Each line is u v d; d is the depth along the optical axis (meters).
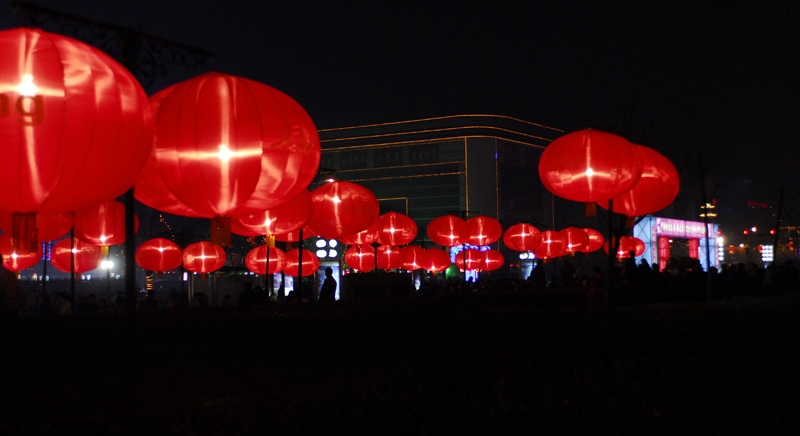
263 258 18.66
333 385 5.86
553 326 8.23
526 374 7.06
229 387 6.05
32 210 4.36
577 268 55.47
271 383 6.18
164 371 6.86
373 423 5.15
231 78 5.86
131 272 4.84
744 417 5.73
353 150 117.06
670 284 20.00
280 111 5.87
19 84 4.00
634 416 5.63
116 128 4.30
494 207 108.25
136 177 4.65
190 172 5.57
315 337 8.23
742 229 65.81
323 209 12.06
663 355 7.71
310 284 27.86
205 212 5.94
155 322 8.45
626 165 9.47
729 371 7.20
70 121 4.11
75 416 5.04
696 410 5.83
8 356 7.51
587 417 5.62
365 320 8.59
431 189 111.88
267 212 10.19
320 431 4.91
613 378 6.75
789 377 7.09
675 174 10.88
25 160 4.02
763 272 25.50
